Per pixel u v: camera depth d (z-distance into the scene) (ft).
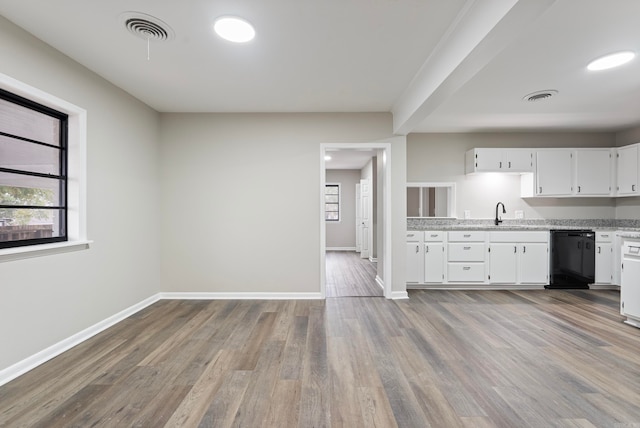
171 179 12.45
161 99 11.02
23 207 7.10
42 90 7.24
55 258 7.57
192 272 12.48
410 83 9.73
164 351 7.72
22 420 5.15
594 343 8.23
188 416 5.28
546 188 14.66
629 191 14.01
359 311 10.93
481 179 15.69
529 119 13.35
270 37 7.17
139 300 11.10
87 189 8.62
